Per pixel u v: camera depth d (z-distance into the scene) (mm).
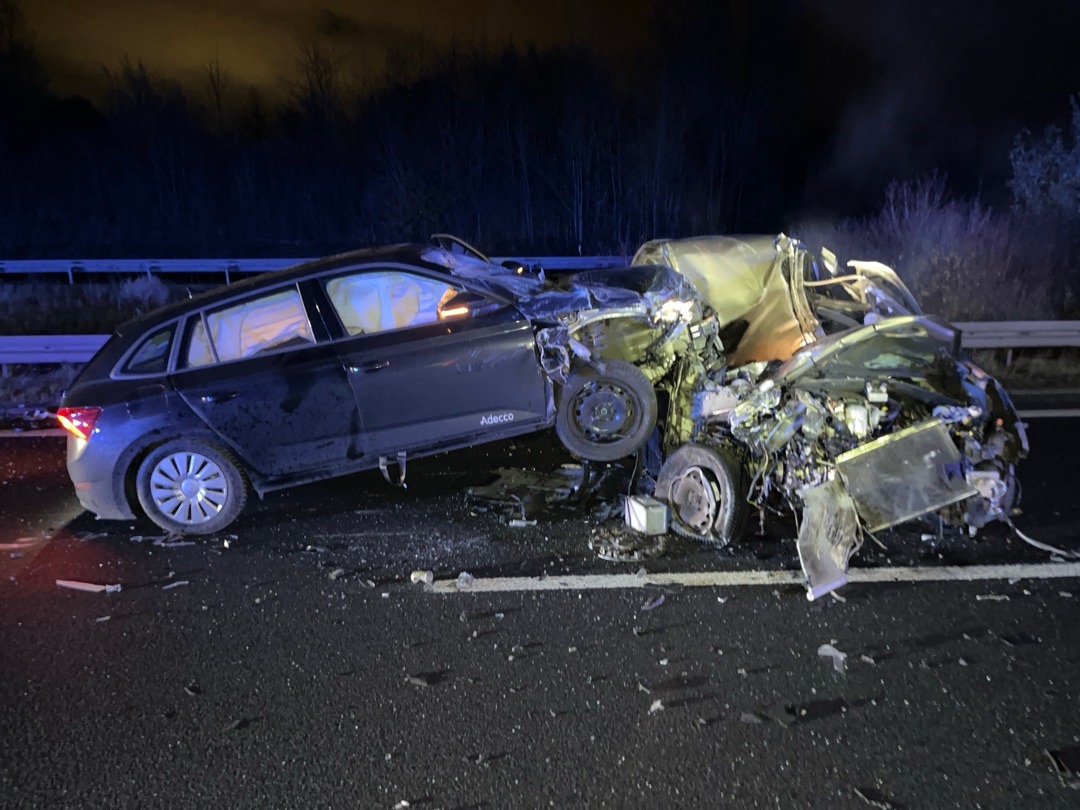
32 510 6164
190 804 3096
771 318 6375
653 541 5145
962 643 4012
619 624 4266
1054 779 3105
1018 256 13250
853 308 6457
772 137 29531
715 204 27875
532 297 5930
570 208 28078
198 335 5695
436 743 3393
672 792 3088
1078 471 6199
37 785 3215
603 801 3057
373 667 3949
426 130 29328
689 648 4027
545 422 5922
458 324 5754
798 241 6566
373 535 5473
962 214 14352
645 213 27719
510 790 3121
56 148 31672
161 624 4426
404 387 5668
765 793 3072
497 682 3795
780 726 3441
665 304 5898
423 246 6438
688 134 28375
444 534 5438
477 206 28000
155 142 31625
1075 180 14320
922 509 4797
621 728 3453
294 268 5969
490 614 4410
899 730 3398
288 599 4660
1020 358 9914
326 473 5777
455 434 5836
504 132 29109
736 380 5461
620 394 5848
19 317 14719
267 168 31188
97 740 3475
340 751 3359
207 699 3732
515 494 6016
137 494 5645
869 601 4422
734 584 4648
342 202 30359
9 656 4145
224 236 29781
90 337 10305
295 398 5586
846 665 3859
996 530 5199
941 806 2988
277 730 3502
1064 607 4312
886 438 4836
